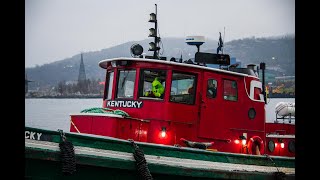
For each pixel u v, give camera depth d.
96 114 8.73
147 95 9.23
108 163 7.54
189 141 9.19
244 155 9.23
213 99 9.65
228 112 9.88
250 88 10.34
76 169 7.32
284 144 11.52
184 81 9.34
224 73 9.84
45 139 7.09
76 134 7.34
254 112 10.38
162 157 8.15
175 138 9.13
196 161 8.51
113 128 8.49
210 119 9.59
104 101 9.86
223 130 9.77
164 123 9.05
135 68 9.31
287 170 9.77
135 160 7.80
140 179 7.77
